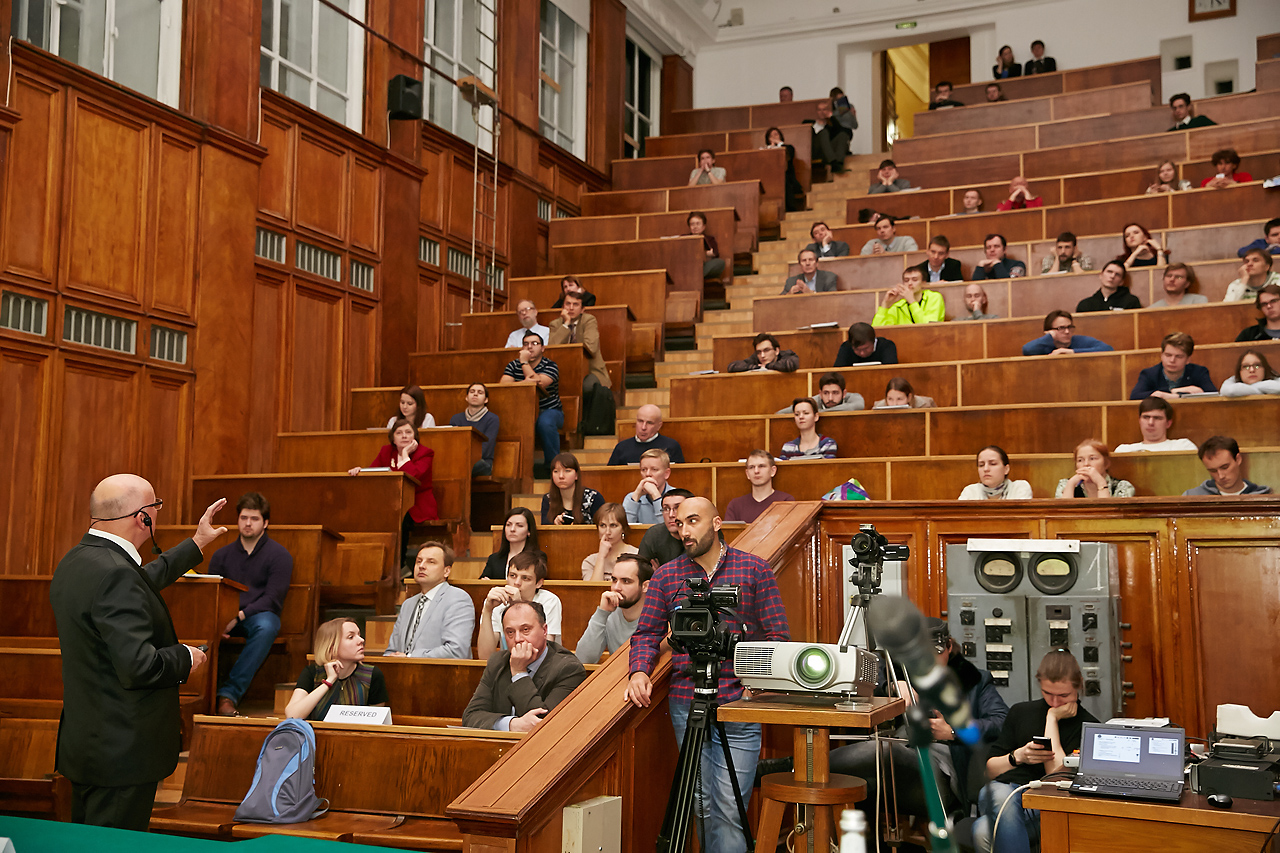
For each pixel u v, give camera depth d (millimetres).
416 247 9133
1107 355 6910
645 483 5945
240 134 7422
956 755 3895
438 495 6520
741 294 10289
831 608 4473
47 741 4145
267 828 3477
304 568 5629
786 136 12719
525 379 7586
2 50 5965
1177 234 8828
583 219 10883
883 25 14188
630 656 3303
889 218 9984
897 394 6801
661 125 14281
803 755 3023
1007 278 8750
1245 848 2535
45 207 6180
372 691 4273
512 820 2715
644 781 3354
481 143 10305
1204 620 4016
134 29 6973
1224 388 6031
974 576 4145
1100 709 3947
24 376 6020
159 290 6824
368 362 8617
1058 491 5195
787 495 5770
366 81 8852
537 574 4789
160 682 3020
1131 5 13195
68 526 6188
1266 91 11219
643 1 13500
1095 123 11594
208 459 7035
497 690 3971
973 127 12641
